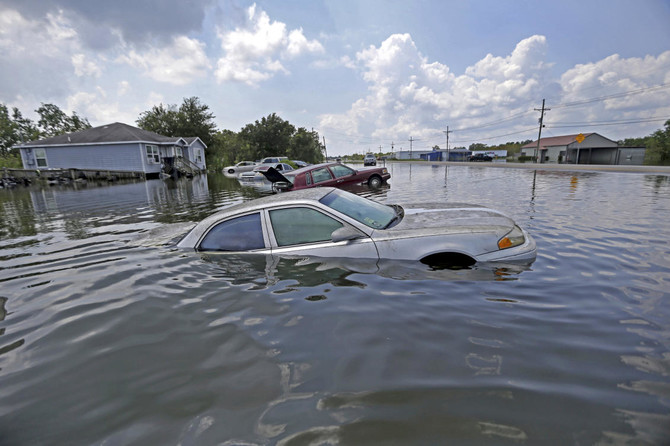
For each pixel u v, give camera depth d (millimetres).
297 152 74875
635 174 19219
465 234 3699
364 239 3793
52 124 52969
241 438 1542
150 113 45312
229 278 3465
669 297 2904
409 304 2834
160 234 5293
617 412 1632
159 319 2725
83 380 2020
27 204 12398
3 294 3400
